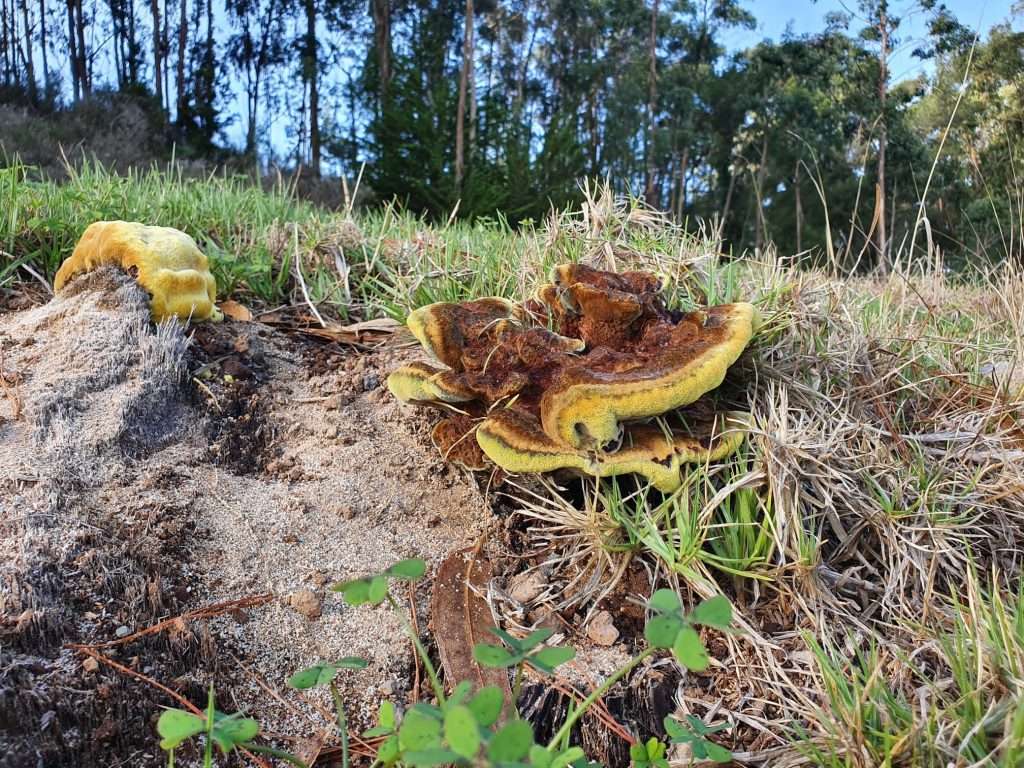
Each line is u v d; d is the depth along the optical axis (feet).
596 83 21.25
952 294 2.92
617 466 1.44
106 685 1.13
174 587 1.34
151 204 2.66
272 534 1.51
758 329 1.70
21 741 1.03
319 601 1.41
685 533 1.46
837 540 1.61
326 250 2.56
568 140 9.90
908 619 1.42
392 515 1.62
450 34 19.63
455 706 0.73
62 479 1.43
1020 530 1.66
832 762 1.06
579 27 22.17
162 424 1.67
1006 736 1.02
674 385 1.39
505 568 1.57
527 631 1.43
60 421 1.55
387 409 1.90
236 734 0.88
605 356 1.55
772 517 1.53
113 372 1.69
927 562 1.54
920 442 1.79
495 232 3.19
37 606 1.17
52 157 8.00
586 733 1.26
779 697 1.30
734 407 1.73
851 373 1.86
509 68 22.70
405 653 1.35
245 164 12.06
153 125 12.26
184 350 1.82
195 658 1.24
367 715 1.25
